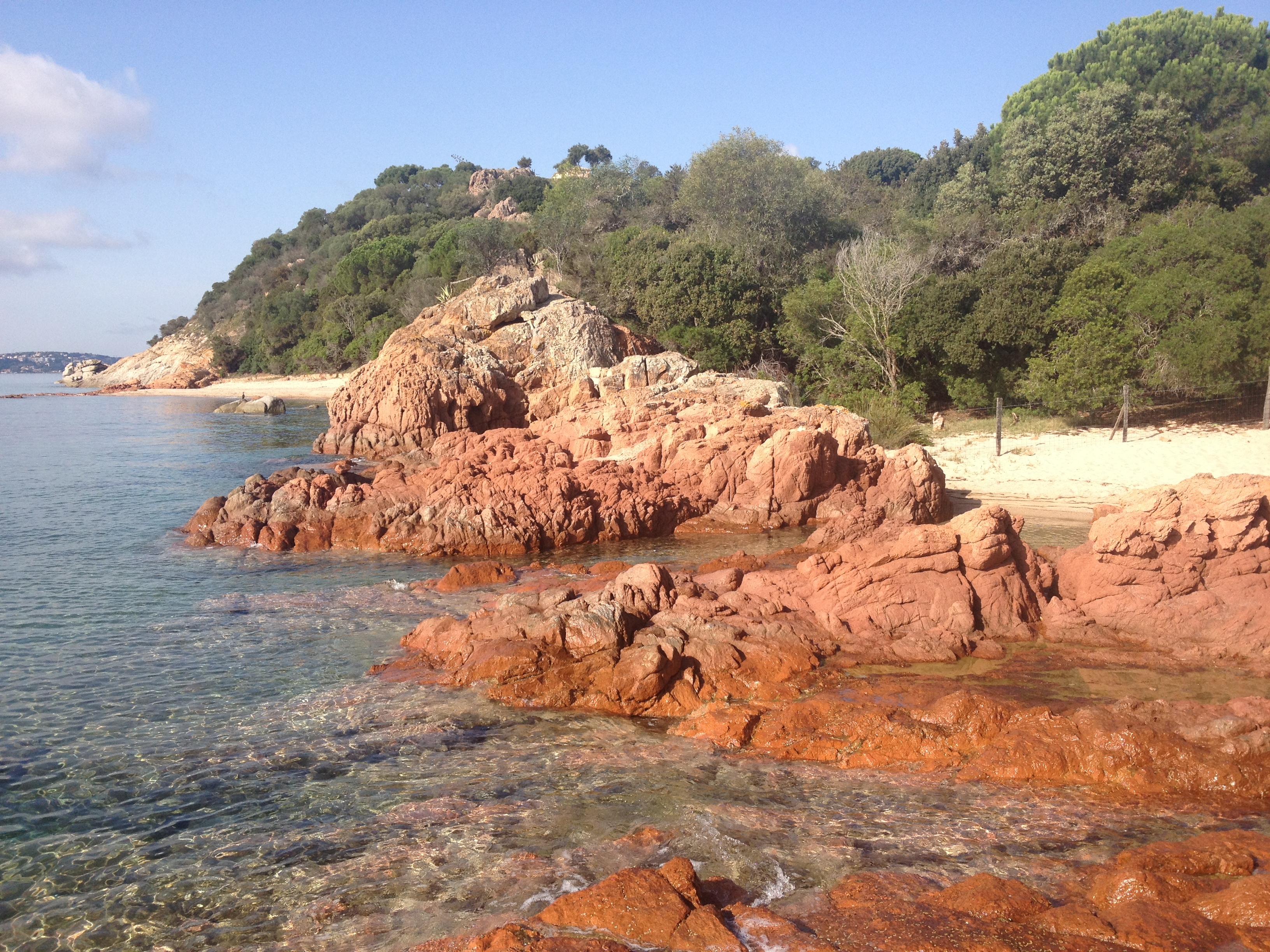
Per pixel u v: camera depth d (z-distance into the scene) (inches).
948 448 1253.1
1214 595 505.7
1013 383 1519.4
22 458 1411.2
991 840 309.9
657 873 278.5
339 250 4714.6
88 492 1088.8
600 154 5767.7
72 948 260.7
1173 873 278.7
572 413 1170.0
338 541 827.4
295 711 434.6
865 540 584.7
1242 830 310.2
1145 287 1369.3
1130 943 239.5
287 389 3474.4
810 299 1765.5
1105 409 1362.0
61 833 324.8
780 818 327.6
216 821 332.5
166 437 1758.1
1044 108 2682.1
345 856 307.0
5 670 490.0
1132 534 515.8
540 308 1651.1
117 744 398.0
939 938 244.2
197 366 4436.5
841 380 1675.7
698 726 410.0
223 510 864.9
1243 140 2281.0
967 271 1717.5
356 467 1178.6
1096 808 333.4
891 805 337.7
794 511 938.7
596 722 424.2
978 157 3024.1
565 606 511.2
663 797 346.6
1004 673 462.9
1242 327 1253.1
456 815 334.0
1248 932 245.4
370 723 420.8
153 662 503.5
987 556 523.8
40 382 6594.5
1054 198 2241.6
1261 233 1428.4
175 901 283.3
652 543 860.0
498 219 3646.7
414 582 687.7
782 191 2401.6
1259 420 1216.8
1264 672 453.4
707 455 962.7
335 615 591.5
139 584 680.4
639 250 2185.0
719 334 1937.7
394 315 3408.0
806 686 447.2
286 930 267.3
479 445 1060.5
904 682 446.0
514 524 823.1
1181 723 377.7
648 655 443.8
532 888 284.5
